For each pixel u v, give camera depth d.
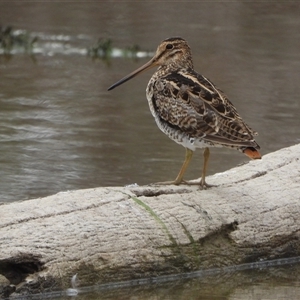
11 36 25.80
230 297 9.90
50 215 9.45
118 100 19.61
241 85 20.69
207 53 24.06
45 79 21.41
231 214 10.49
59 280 9.11
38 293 9.05
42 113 18.25
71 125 17.47
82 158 15.31
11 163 14.96
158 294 9.73
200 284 10.08
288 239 10.83
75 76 21.83
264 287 10.25
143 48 25.00
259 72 22.00
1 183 13.88
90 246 9.34
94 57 24.31
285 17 28.70
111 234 9.52
